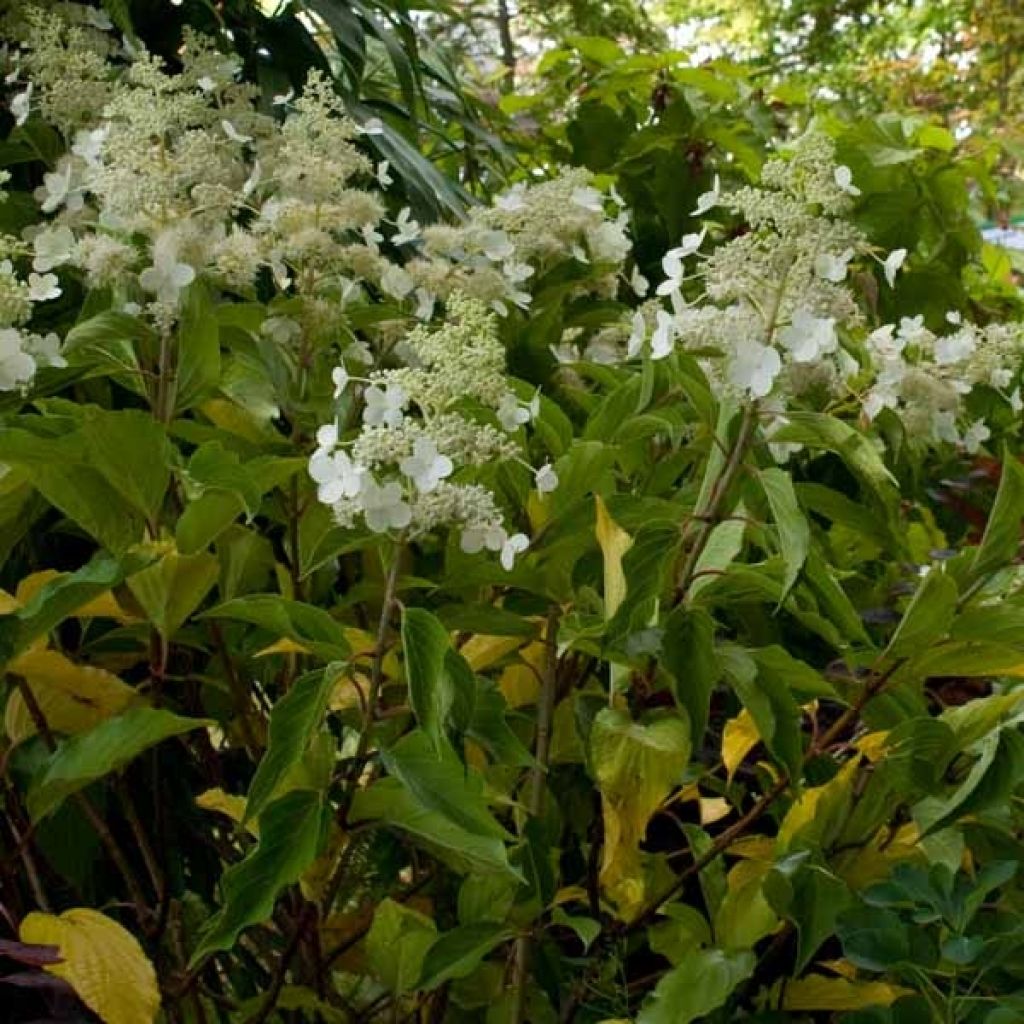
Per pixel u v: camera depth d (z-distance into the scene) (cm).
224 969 120
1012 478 94
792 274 92
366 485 84
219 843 117
